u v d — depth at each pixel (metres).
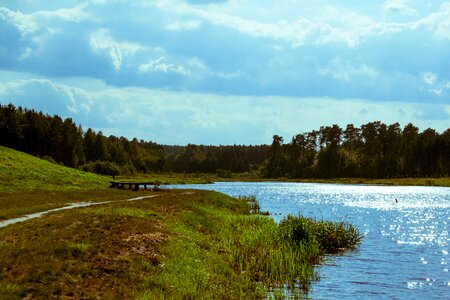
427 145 190.62
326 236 35.22
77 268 18.95
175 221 34.19
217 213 47.28
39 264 18.66
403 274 26.95
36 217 32.06
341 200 93.06
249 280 22.58
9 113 141.50
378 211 69.38
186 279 20.42
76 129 184.88
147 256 22.28
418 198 101.06
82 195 55.56
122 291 17.75
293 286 23.05
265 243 31.72
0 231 25.62
